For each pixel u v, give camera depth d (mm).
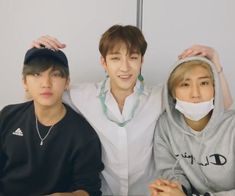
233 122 1000
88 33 1276
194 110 977
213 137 1003
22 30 1276
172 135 1067
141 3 1249
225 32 1281
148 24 1268
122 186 1107
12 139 1012
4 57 1298
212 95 973
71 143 1007
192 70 972
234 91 1314
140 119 1067
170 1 1255
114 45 979
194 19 1270
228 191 939
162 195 896
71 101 1091
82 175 1003
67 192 988
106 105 1062
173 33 1276
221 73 1034
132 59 997
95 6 1258
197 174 1045
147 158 1107
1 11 1263
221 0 1261
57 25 1272
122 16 1262
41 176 1007
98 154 1036
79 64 1299
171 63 1294
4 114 1050
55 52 971
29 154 994
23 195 1019
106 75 1217
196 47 1013
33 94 969
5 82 1317
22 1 1256
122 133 1046
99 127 1052
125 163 1067
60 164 997
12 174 1017
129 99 1063
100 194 1032
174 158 1085
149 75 1305
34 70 947
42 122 1015
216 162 999
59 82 966
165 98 1043
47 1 1256
